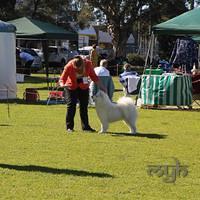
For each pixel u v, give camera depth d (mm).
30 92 19312
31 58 35312
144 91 17906
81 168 8695
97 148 10414
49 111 16422
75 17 61094
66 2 58062
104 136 11859
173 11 58094
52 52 44438
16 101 19375
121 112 12250
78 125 13484
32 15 54750
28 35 24109
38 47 54094
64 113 15953
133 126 12320
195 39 29422
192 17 17688
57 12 58812
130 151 10203
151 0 57812
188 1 57969
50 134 11961
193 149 10594
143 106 17922
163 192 7438
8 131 12289
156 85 17672
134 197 7164
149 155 9883
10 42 20266
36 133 12070
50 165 8867
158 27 17828
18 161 9133
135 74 20734
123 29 58844
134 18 58594
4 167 8688
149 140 11516
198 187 7730
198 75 19734
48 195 7164
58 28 25234
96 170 8586
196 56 32125
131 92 19797
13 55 20391
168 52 54625
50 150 10133
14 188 7473
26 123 13680
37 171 8430
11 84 20328
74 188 7516
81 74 12359
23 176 8117
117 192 7375
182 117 15711
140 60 51719
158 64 30047
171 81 17516
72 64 12344
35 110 16641
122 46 59156
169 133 12602
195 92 19625
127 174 8367
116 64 40406
